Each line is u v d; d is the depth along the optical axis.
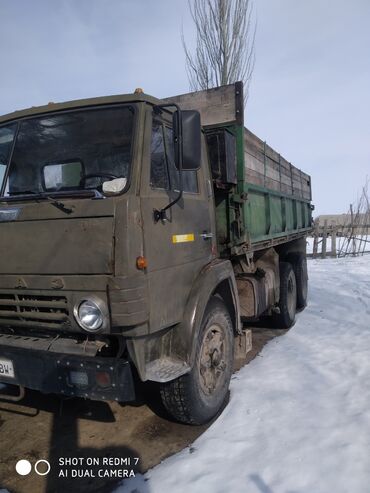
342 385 4.16
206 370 3.67
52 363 2.90
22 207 2.96
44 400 4.16
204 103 4.61
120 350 2.95
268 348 5.52
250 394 4.02
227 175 4.33
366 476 2.76
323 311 7.67
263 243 5.56
